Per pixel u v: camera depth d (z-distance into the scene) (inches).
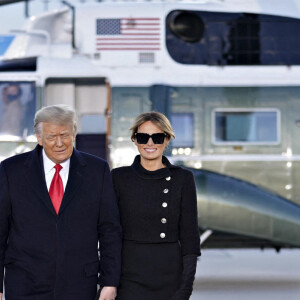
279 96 810.2
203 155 800.9
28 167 343.0
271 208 797.9
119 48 814.5
